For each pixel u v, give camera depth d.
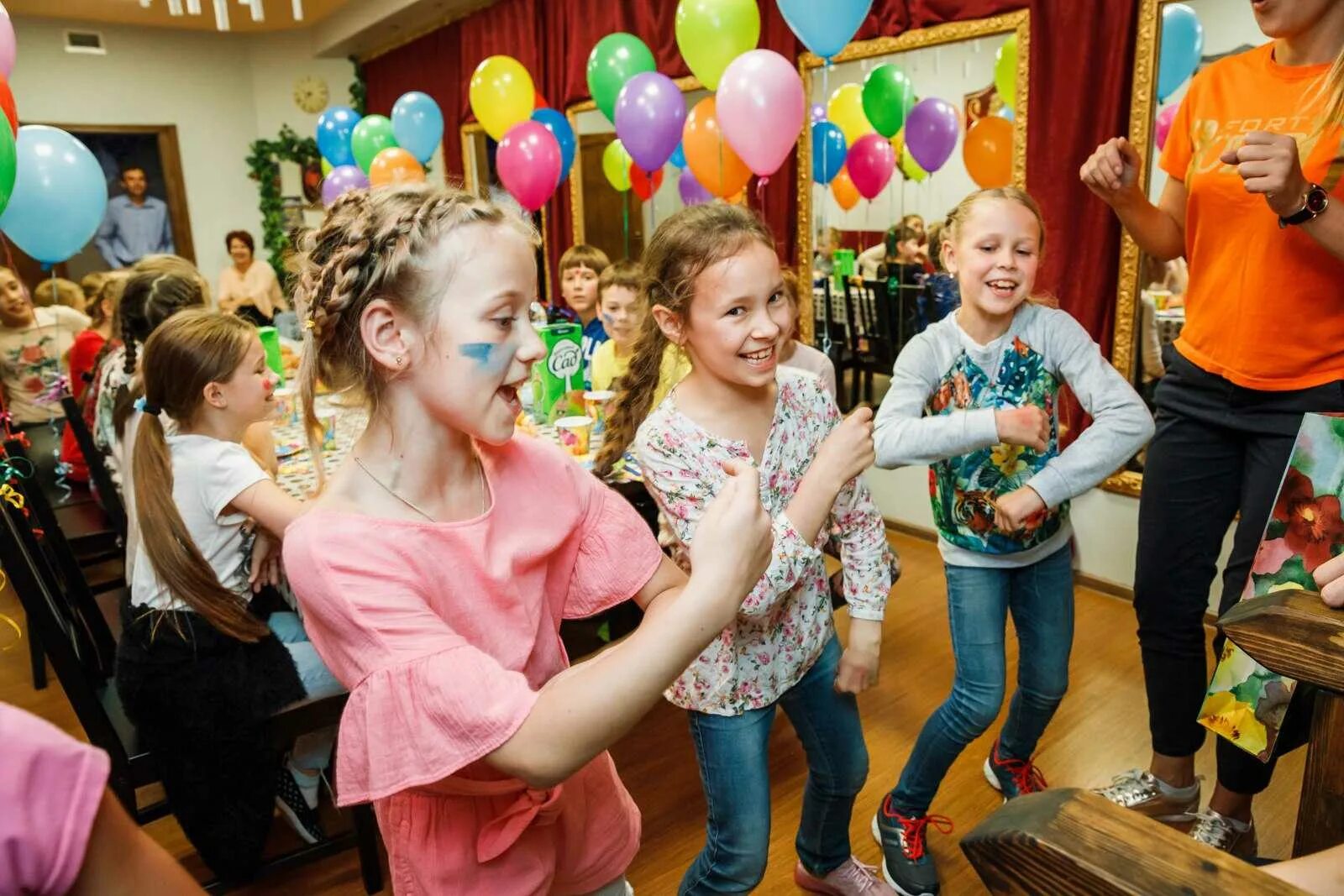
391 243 0.67
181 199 7.57
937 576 3.20
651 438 1.22
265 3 6.24
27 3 6.22
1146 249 1.69
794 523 0.99
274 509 1.61
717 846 1.31
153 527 1.54
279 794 1.86
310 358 0.75
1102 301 2.88
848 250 3.66
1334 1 1.31
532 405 2.64
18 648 3.00
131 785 1.56
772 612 1.23
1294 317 1.38
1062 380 1.56
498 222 0.70
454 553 0.73
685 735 2.27
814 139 3.42
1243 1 2.44
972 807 1.89
